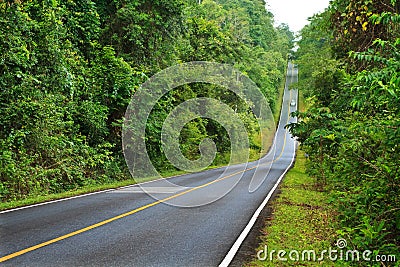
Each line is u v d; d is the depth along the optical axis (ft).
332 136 31.68
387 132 20.51
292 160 137.69
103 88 67.87
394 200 20.88
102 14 74.84
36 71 53.36
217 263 19.77
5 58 46.32
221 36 120.98
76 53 64.59
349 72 41.34
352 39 39.01
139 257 20.31
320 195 46.93
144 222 29.17
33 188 47.42
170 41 81.66
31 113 47.91
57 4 58.44
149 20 75.36
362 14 33.91
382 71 18.66
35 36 53.31
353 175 24.23
